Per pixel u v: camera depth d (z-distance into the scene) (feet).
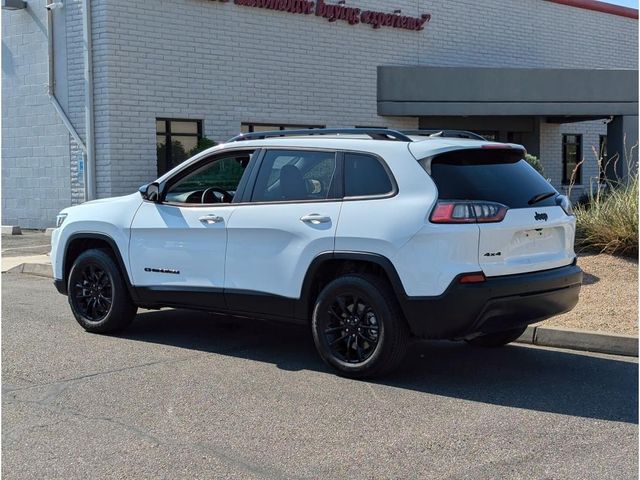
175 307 24.20
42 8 55.72
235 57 56.29
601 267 32.58
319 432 16.39
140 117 51.83
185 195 24.40
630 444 15.81
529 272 19.79
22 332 26.04
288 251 21.13
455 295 18.52
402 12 67.00
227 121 56.18
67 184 56.18
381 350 19.66
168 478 13.93
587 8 83.97
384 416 17.48
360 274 20.10
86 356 22.77
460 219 18.71
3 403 18.21
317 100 61.36
